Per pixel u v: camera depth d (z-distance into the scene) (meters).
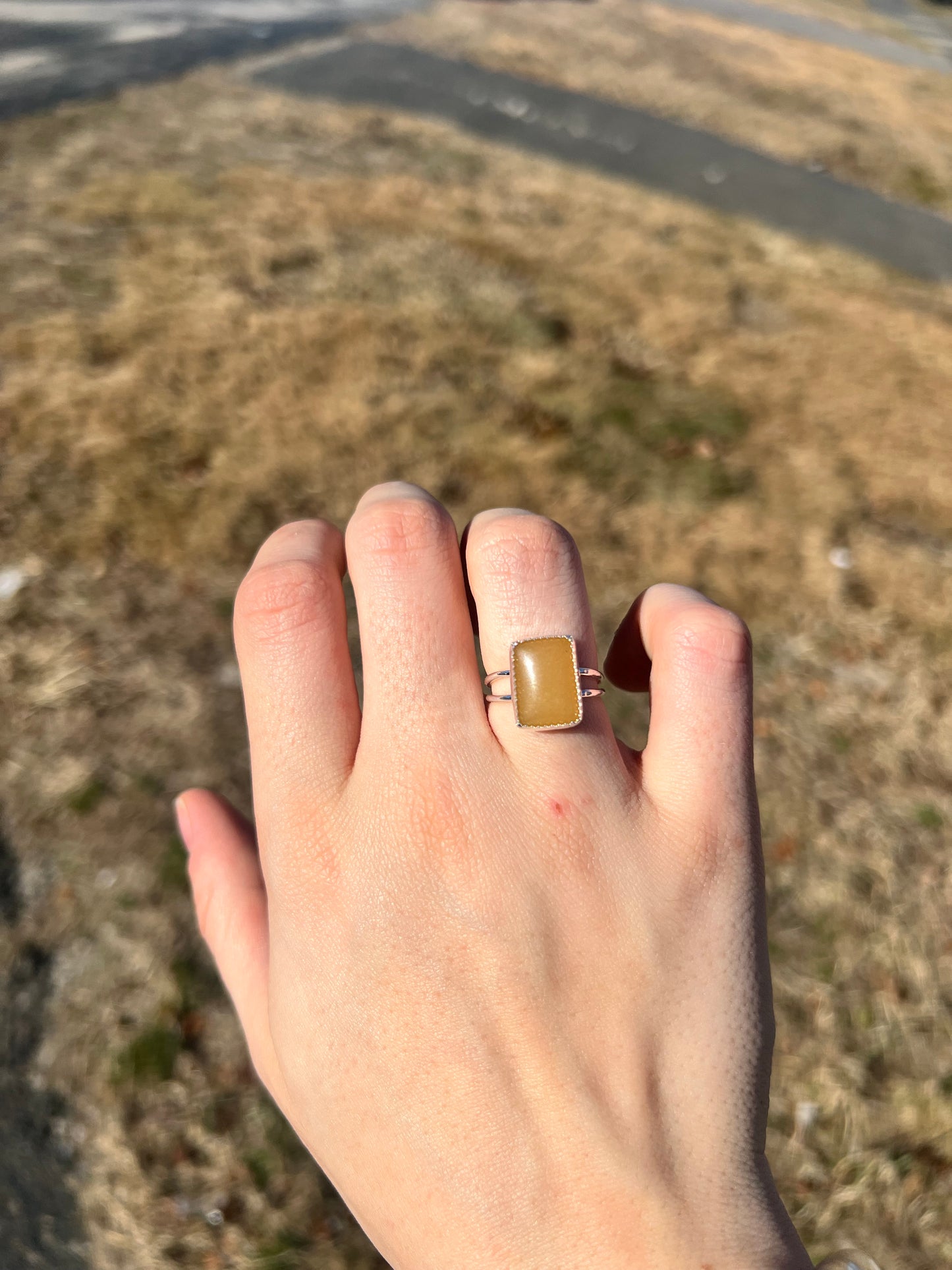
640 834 0.14
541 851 0.14
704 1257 0.11
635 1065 0.13
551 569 0.15
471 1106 0.13
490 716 0.14
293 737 0.14
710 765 0.14
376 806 0.14
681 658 0.15
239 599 0.15
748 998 0.13
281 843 0.14
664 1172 0.12
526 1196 0.12
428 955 0.13
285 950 0.14
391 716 0.14
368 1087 0.13
